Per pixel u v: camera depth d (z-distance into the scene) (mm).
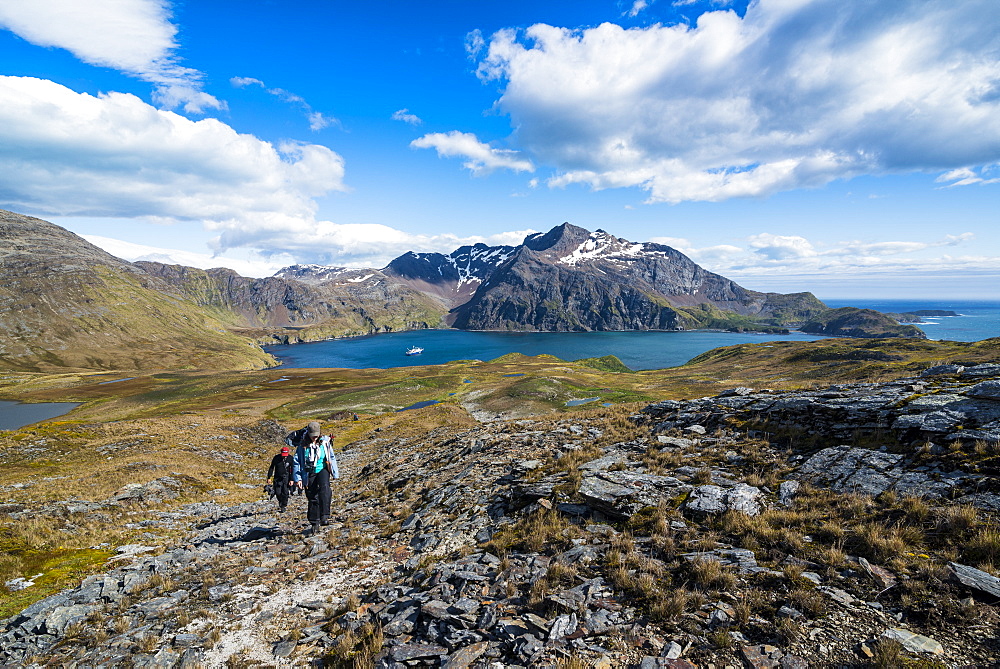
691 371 155375
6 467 31281
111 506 19938
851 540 7559
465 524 11961
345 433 63406
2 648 7512
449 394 107375
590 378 127188
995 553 6383
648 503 10422
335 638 6832
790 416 14453
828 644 5234
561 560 8266
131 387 159750
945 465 9211
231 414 90938
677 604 6156
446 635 6301
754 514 9250
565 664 5258
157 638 7359
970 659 4742
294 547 12586
